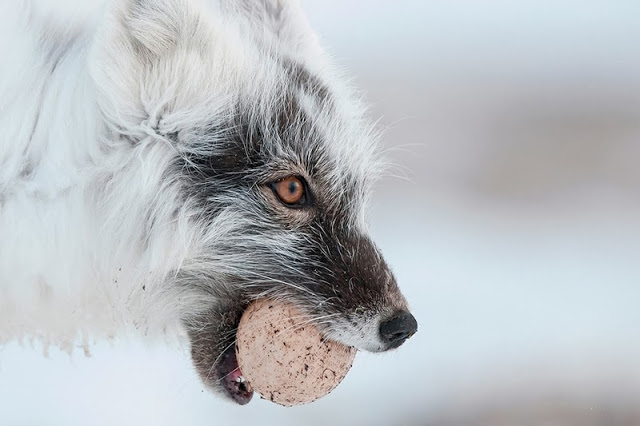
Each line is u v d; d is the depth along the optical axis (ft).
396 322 9.62
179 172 9.60
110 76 9.52
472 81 16.99
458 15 19.22
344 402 10.46
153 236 9.59
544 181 14.76
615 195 14.70
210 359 9.68
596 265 12.00
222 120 9.62
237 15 9.76
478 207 13.84
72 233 9.58
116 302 9.64
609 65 18.37
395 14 18.67
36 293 9.61
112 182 9.57
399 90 16.24
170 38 9.57
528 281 11.33
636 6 20.71
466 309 11.01
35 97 9.56
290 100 9.67
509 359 10.69
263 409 10.40
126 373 10.38
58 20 9.66
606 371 10.66
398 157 14.35
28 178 9.55
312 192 9.66
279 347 9.60
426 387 10.53
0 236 9.55
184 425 10.28
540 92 17.07
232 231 9.63
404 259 11.60
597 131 16.38
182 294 9.66
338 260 9.64
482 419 10.45
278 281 9.62
